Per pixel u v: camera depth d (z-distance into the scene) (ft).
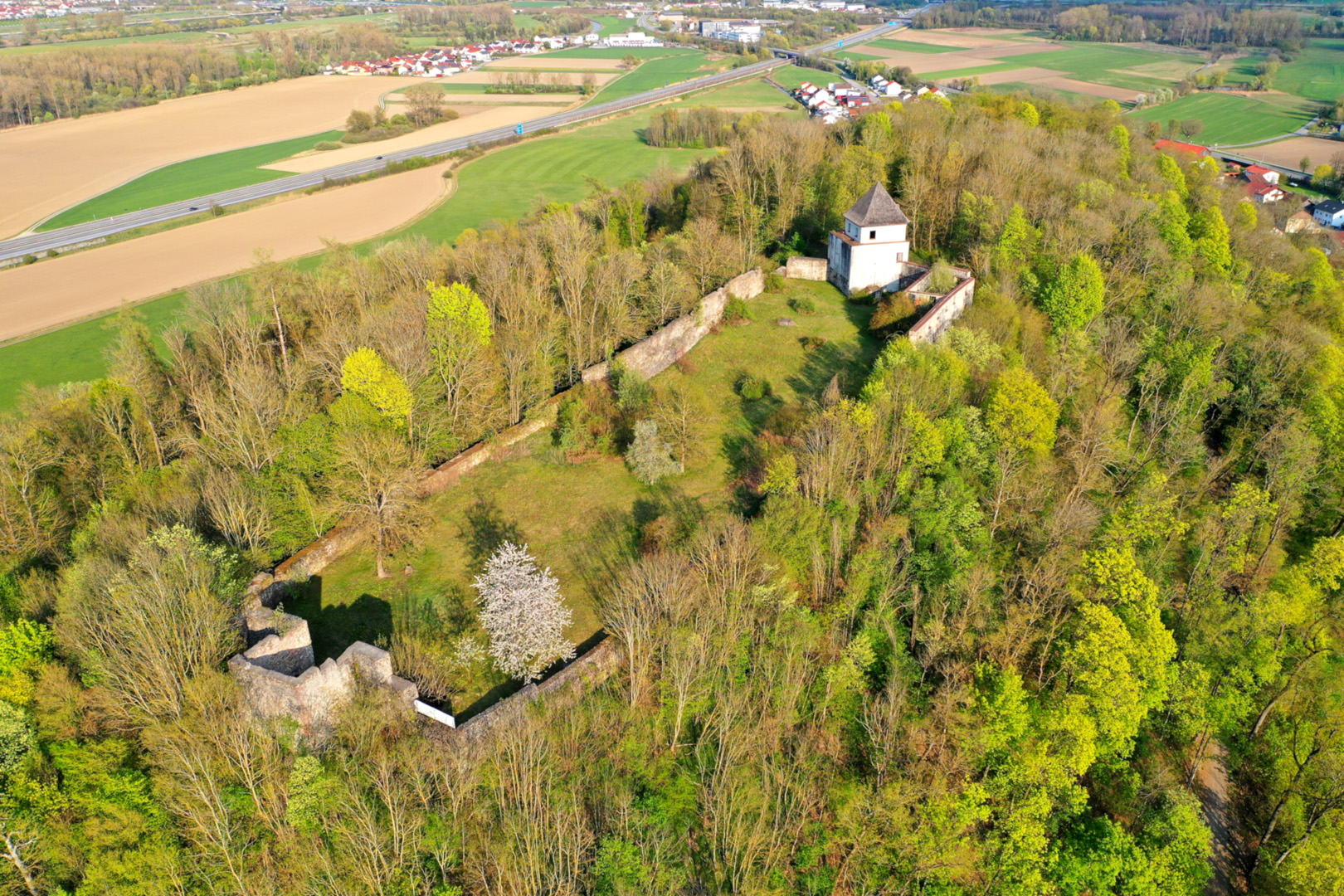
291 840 141.08
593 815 149.79
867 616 190.39
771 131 447.42
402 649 177.27
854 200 370.32
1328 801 167.63
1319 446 255.91
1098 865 158.61
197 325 291.38
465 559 209.97
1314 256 392.06
